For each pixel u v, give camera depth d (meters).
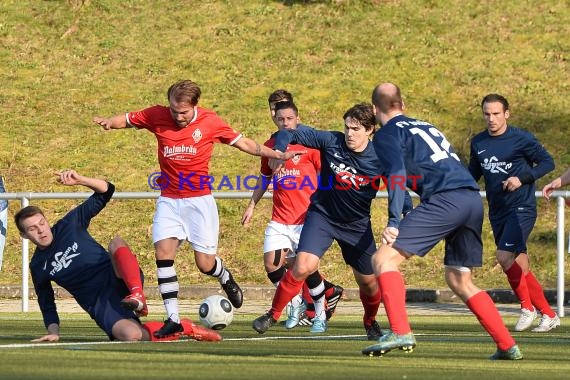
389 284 22.92
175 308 28.84
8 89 76.25
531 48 77.12
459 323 39.59
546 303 36.75
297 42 79.81
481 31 79.50
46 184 65.62
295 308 37.34
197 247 30.80
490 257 57.66
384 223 60.78
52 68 79.00
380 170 28.84
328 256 58.69
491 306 23.72
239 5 85.75
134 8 86.44
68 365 20.17
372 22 81.62
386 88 24.36
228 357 22.81
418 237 23.03
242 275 57.41
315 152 37.84
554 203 62.19
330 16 82.88
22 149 69.06
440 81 73.75
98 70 78.38
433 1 83.75
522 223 35.84
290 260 38.59
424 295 53.03
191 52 79.62
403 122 23.84
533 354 25.64
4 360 21.19
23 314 43.75
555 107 70.31
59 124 71.88
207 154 30.05
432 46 77.88
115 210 63.47
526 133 36.03
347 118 28.55
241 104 72.56
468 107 70.81
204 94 74.06
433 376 19.33
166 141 29.83
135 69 78.12
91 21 84.81
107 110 73.25
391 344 22.86
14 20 85.38
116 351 24.00
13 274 57.66
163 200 30.45
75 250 27.55
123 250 27.27
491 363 22.73
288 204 37.94
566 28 79.50
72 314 44.12
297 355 23.98
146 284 55.88
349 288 54.84
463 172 23.56
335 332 35.00
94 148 69.12
